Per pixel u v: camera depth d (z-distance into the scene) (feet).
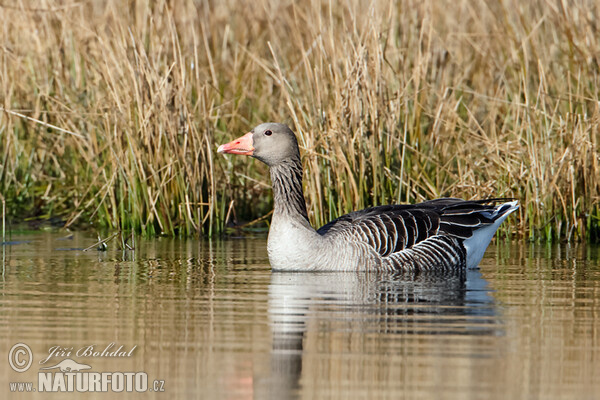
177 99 57.67
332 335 29.86
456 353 27.84
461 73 64.08
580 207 55.21
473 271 44.39
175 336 29.73
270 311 33.47
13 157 63.62
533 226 56.18
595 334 30.12
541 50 61.31
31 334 29.84
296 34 61.98
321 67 53.36
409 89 58.29
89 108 60.64
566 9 58.34
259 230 60.90
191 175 57.57
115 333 30.04
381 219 44.55
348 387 24.66
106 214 60.03
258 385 24.81
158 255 48.88
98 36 57.36
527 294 37.24
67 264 45.42
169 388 24.62
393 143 54.65
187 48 63.36
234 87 66.59
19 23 64.85
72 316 32.53
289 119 62.54
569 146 54.80
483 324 31.48
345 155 52.49
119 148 57.31
